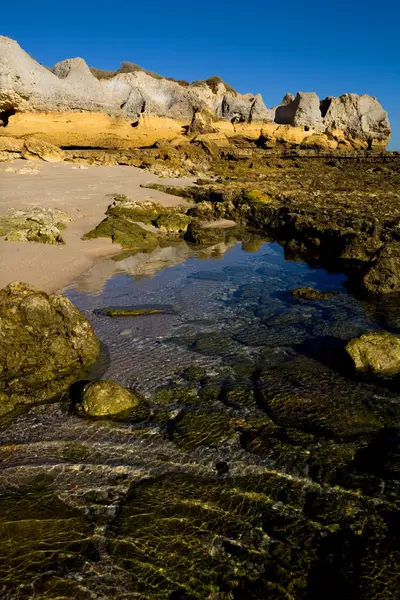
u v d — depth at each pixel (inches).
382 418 317.4
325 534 218.8
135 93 2561.5
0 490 244.7
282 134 2539.4
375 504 237.5
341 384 364.5
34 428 301.9
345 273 728.3
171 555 205.9
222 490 246.8
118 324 484.1
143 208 1090.1
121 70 3796.8
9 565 198.4
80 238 846.5
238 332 474.9
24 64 1889.8
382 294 593.3
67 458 272.2
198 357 413.7
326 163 2353.6
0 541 210.5
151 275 684.7
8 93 1836.9
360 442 289.6
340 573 196.5
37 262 663.8
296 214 993.5
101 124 2128.4
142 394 346.6
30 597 184.2
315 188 1423.5
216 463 268.8
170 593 188.5
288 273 728.3
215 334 467.5
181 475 258.2
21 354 356.5
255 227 1120.2
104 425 305.4
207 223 1112.8
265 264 786.8
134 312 518.6
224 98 2834.6
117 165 1866.4
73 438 291.6
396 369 381.7
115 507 233.9
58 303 390.0
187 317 514.6
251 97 3184.1
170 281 658.2
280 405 331.9
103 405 317.1
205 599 186.5
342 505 236.8
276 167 2167.8
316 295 596.1
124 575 195.6
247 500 240.1
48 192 1196.5
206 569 199.5
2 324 352.5
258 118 2610.7
